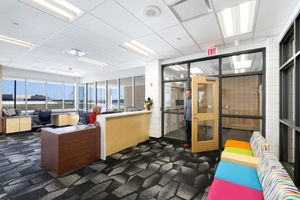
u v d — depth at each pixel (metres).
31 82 7.05
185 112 4.26
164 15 2.34
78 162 2.86
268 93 3.15
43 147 2.89
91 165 2.97
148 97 5.01
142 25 2.65
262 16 2.35
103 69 6.62
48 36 3.10
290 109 2.83
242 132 5.82
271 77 3.11
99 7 2.13
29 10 2.20
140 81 6.41
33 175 2.59
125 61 5.15
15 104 6.59
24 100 6.84
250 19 2.49
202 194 2.10
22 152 3.77
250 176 1.80
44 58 4.76
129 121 4.09
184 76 4.74
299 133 2.15
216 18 2.42
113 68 6.42
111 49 3.91
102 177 2.53
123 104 7.00
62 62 5.29
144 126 4.71
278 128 3.04
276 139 3.07
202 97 4.00
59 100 8.16
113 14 2.31
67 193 2.10
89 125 3.38
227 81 6.36
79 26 2.68
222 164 2.12
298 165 2.16
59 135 2.56
